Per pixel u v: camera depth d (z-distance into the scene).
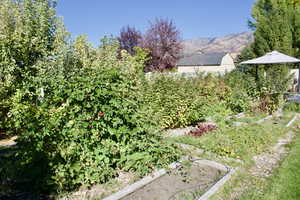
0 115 5.54
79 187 3.26
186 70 34.59
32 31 7.02
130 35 30.30
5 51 5.96
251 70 18.06
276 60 12.43
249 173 3.88
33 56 7.01
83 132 3.22
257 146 4.94
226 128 6.34
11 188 3.20
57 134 3.16
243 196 3.16
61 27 7.73
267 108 9.10
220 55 34.31
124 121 3.73
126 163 3.64
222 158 4.42
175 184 3.49
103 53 8.76
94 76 3.76
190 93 7.38
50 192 3.08
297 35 20.08
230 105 9.77
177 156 4.22
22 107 3.54
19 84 5.85
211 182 3.56
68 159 3.10
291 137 5.92
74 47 7.79
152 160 3.78
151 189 3.34
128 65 8.34
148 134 4.07
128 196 3.15
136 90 4.97
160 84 7.35
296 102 10.55
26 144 3.30
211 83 11.34
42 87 4.98
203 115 7.43
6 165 3.38
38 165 3.22
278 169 3.96
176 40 28.23
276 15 19.94
